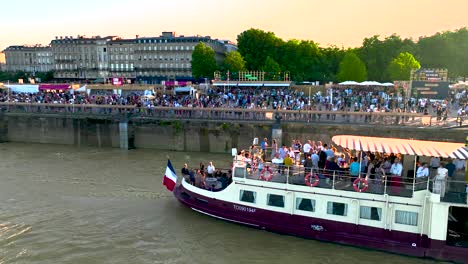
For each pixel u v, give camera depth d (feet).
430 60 431.43
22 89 248.52
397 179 75.20
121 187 118.21
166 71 548.72
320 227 79.46
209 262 73.72
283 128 165.27
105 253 77.20
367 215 76.43
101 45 576.61
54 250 78.33
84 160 156.56
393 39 456.86
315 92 272.51
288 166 81.46
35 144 196.85
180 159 159.02
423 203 72.18
